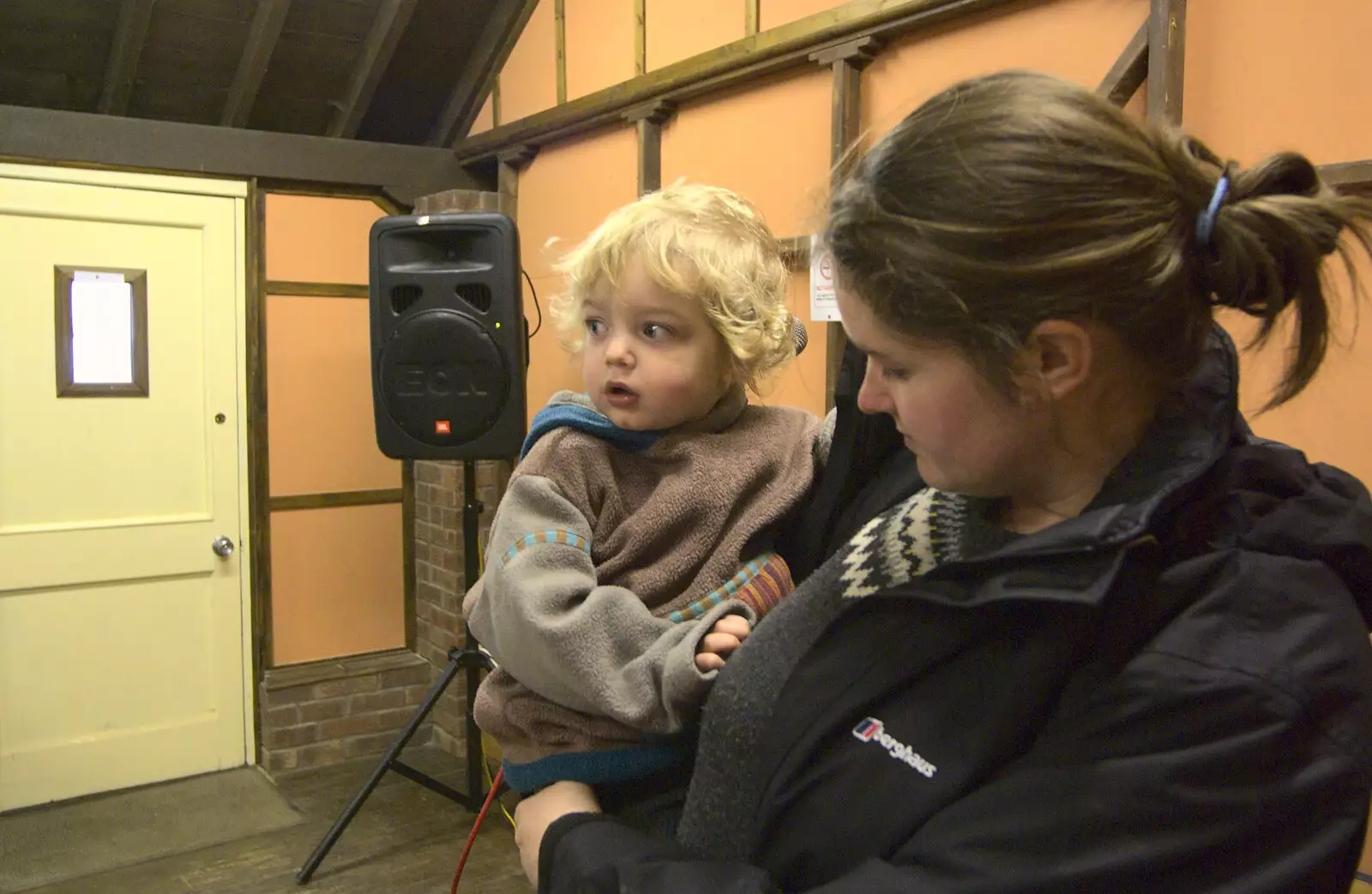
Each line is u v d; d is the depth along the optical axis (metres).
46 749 3.39
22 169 3.25
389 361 2.75
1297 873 0.52
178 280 3.53
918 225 0.59
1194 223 0.59
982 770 0.62
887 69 2.25
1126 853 0.55
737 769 0.75
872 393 0.70
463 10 3.49
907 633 0.68
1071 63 1.87
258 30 3.27
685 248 0.97
